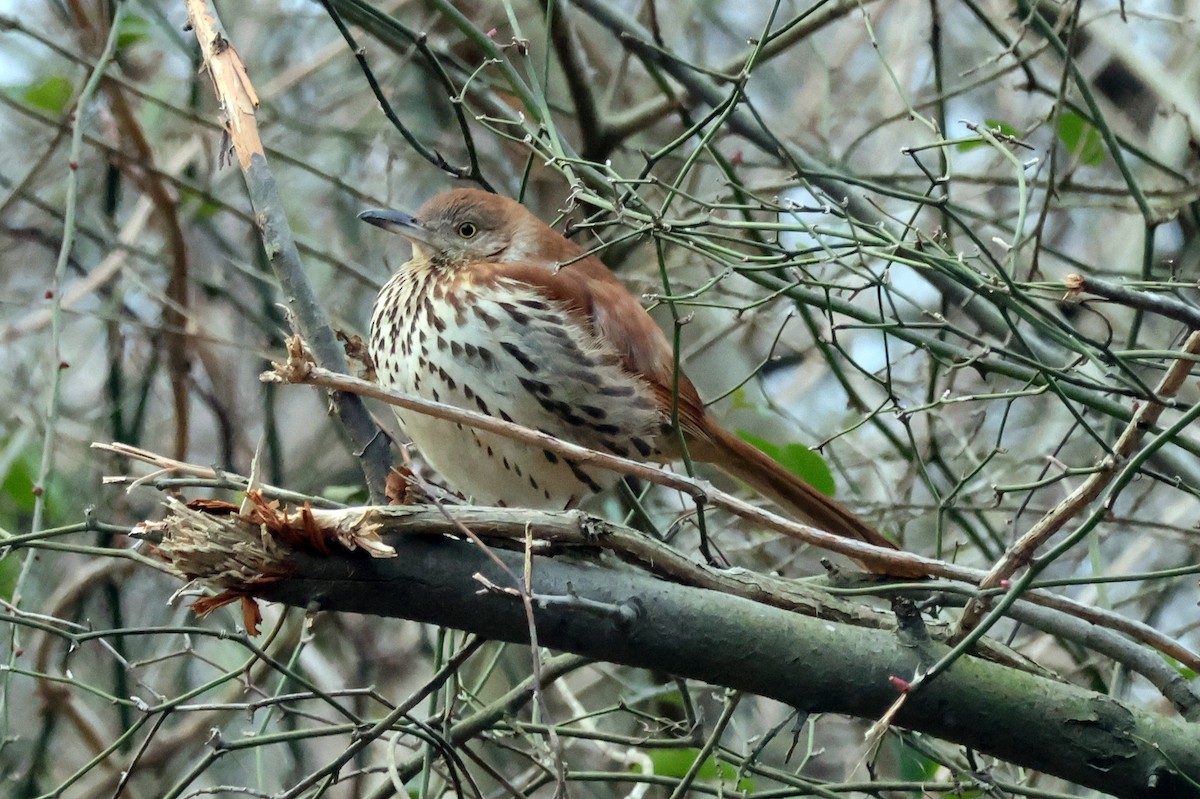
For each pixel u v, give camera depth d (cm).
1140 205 747
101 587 1093
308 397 1295
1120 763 577
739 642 569
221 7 1160
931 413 903
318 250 1062
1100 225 1226
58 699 999
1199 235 1015
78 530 669
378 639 1186
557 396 854
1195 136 980
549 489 885
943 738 596
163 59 1264
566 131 1209
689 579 589
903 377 1241
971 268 649
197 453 1234
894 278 1180
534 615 557
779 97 1384
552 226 817
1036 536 568
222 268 1242
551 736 536
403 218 917
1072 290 552
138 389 1170
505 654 1027
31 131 1267
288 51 1302
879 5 1259
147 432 1219
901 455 1009
